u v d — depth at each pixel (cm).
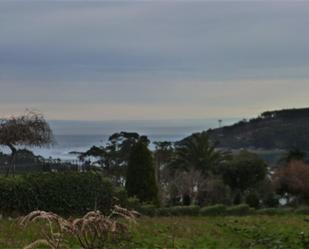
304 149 7062
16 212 1950
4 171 2358
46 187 2020
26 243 1018
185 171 5275
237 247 1249
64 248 461
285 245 1270
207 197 4978
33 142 2522
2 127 2442
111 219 470
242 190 5231
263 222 1895
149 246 1091
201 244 1241
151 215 2394
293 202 4984
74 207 2067
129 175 2759
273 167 6228
